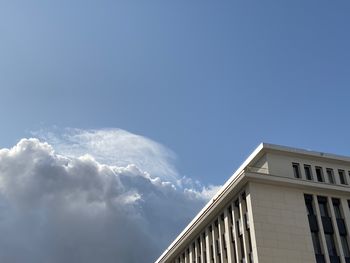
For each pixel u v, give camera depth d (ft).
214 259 179.11
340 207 168.76
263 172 169.17
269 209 157.89
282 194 162.91
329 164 177.99
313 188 167.02
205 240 193.36
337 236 159.74
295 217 159.53
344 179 177.27
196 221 196.75
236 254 161.48
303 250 153.58
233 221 167.94
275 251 150.20
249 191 159.84
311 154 175.94
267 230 153.28
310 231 158.81
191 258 204.85
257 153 174.19
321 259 154.51
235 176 183.52
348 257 157.89
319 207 166.50
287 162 172.04
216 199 180.34
